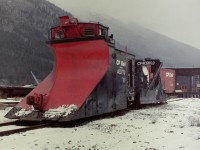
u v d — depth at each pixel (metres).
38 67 107.50
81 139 9.67
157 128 12.22
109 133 10.84
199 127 12.59
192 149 8.34
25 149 8.11
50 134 10.48
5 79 90.31
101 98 14.54
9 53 106.88
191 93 56.50
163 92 28.36
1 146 8.43
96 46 14.72
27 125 12.89
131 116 16.64
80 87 13.84
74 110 12.73
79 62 14.72
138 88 21.78
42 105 13.30
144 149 8.36
